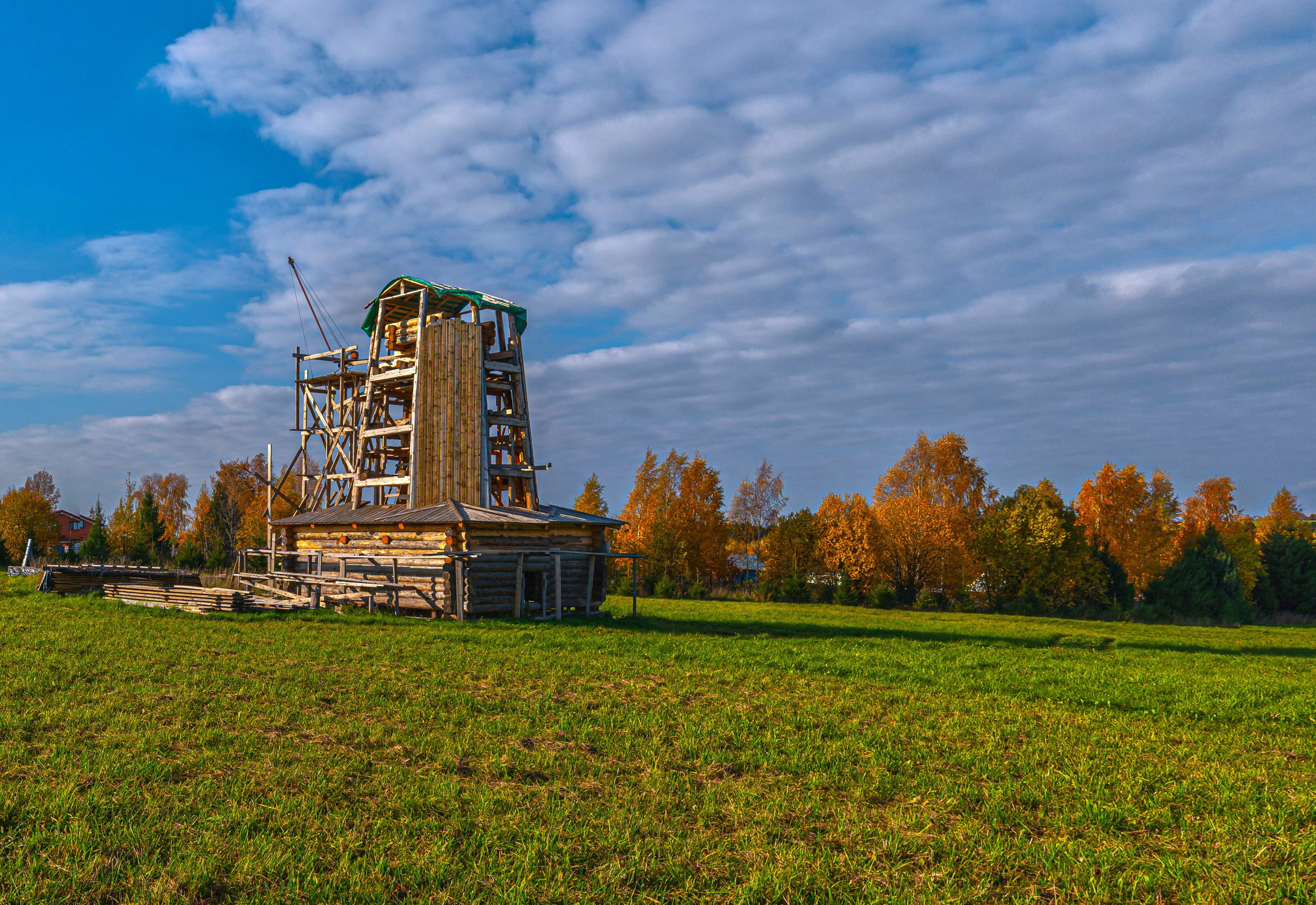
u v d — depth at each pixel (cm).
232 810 732
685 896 602
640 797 827
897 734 1148
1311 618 6144
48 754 903
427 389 3178
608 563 5906
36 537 6944
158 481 10725
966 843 725
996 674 1792
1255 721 1353
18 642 1808
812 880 628
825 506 6412
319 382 4178
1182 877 659
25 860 620
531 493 3266
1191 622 5084
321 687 1363
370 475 3625
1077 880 653
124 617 2400
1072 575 5306
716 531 5897
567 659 1794
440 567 2702
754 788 873
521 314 3391
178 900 566
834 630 2928
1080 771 967
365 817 741
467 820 735
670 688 1481
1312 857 701
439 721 1138
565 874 630
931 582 5719
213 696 1262
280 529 3444
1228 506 7738
